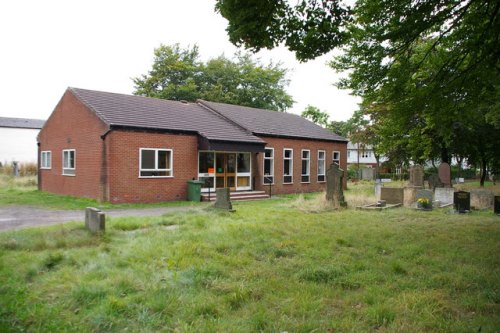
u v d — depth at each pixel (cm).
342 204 1597
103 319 445
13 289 541
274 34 769
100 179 1752
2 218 1280
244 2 699
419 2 816
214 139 1961
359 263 685
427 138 1509
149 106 2114
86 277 597
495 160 2769
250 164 2308
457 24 857
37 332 418
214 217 1236
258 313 460
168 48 4400
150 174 1834
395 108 1062
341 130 5159
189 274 604
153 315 458
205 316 463
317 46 787
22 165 3459
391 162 3259
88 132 1839
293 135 2567
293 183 2595
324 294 533
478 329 418
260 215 1314
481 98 1012
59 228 988
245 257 724
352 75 1038
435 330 419
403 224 1138
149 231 977
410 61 988
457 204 1492
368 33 896
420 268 660
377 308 469
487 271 634
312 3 734
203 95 4181
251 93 4388
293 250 790
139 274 607
